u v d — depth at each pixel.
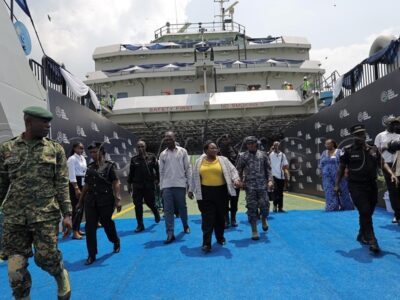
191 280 4.07
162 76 28.95
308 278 3.98
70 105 8.41
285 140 17.58
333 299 3.38
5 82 6.62
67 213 3.12
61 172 3.14
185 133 31.84
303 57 32.06
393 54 9.89
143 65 29.92
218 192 5.42
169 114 24.84
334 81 15.99
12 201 2.92
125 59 31.56
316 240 5.77
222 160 5.52
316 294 3.52
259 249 5.33
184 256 5.13
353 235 6.04
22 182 2.92
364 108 9.27
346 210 8.97
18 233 2.93
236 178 5.63
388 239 5.58
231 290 3.71
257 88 28.62
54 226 3.00
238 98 24.66
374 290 3.57
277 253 5.06
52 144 3.13
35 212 2.91
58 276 3.15
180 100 24.67
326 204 9.12
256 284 3.86
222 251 5.30
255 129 31.23
